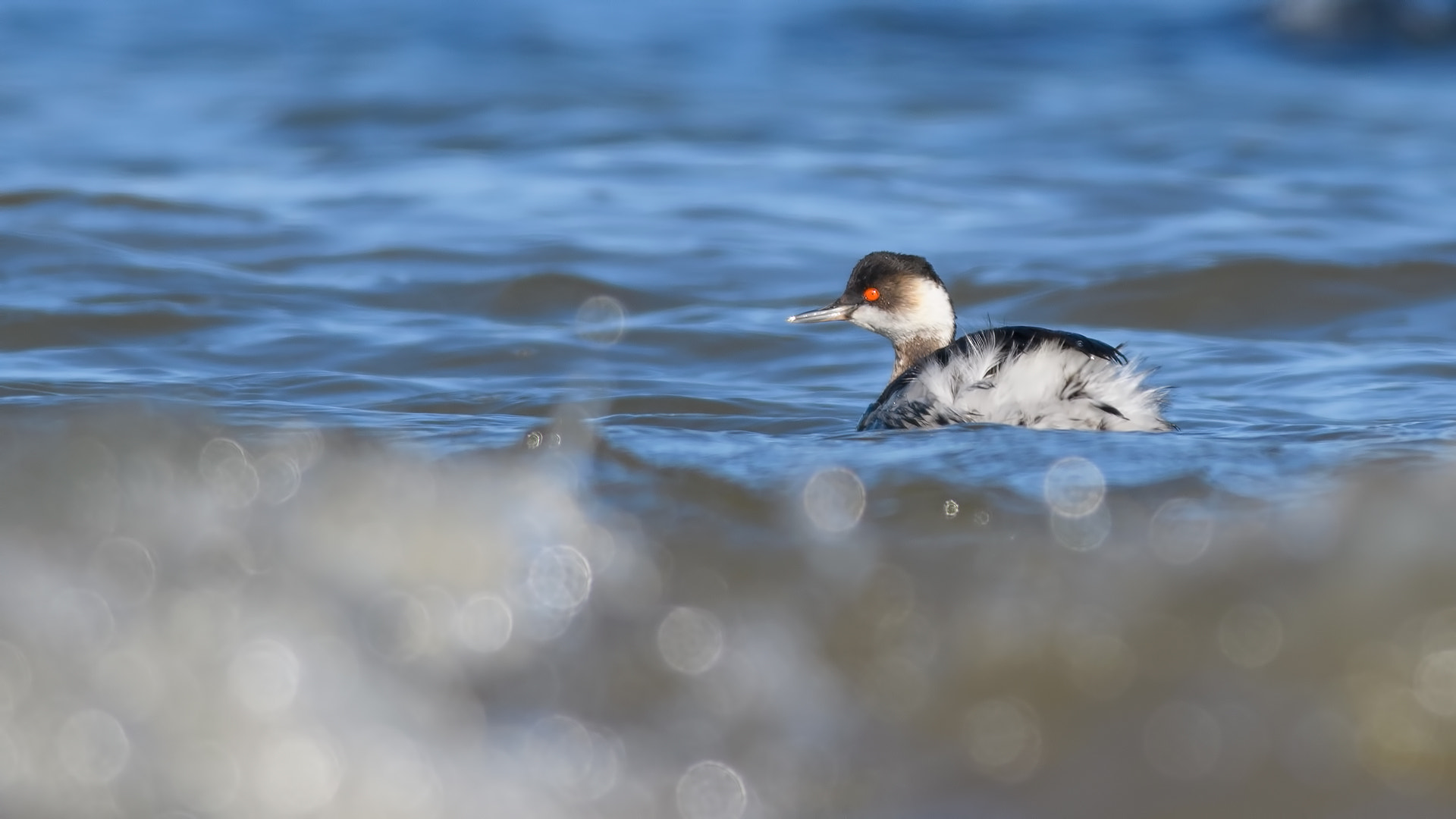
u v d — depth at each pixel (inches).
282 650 265.4
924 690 264.5
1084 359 430.3
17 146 1103.6
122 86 1397.6
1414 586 271.6
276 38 1756.9
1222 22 1891.0
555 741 254.7
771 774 249.6
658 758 252.4
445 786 247.3
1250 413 497.7
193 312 646.5
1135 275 739.4
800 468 360.8
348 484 315.3
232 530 293.3
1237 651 264.8
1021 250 816.9
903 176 1024.2
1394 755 245.1
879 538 314.2
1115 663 266.2
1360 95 1435.8
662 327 653.9
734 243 826.2
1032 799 242.1
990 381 430.9
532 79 1469.0
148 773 246.1
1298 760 245.0
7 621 264.7
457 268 758.5
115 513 295.4
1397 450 385.1
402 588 283.0
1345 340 641.6
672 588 292.5
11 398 480.4
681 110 1306.6
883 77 1541.6
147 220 843.4
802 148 1131.9
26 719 251.0
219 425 356.5
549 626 279.7
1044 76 1567.4
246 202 907.4
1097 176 1027.9
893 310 560.1
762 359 614.2
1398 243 804.6
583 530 311.0
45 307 639.8
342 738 252.5
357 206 904.9
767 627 280.1
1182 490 342.3
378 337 619.8
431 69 1533.0
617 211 904.3
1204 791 240.8
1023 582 289.7
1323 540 290.0
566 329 645.3
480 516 309.9
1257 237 832.9
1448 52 1737.2
